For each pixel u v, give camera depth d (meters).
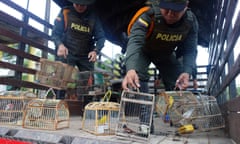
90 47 3.48
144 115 1.62
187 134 1.78
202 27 4.75
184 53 2.04
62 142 1.54
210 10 4.04
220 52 2.56
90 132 1.69
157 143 1.41
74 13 3.15
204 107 1.90
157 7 1.75
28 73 3.34
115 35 5.51
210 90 4.68
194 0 3.75
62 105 2.01
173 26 1.78
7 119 2.00
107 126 1.67
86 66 3.47
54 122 1.86
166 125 2.41
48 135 1.60
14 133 1.70
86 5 3.03
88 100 3.31
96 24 3.34
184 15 1.77
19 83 3.14
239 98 1.29
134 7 4.47
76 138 1.50
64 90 3.26
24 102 2.03
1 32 2.81
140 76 1.91
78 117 3.26
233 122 1.54
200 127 1.85
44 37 3.72
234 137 1.50
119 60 6.88
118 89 3.75
